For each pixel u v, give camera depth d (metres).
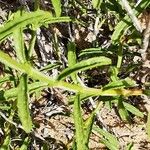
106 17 0.25
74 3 0.25
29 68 0.15
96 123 0.27
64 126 0.29
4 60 0.14
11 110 0.23
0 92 0.16
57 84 0.16
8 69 0.23
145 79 0.25
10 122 0.23
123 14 0.20
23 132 0.26
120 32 0.19
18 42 0.14
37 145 0.27
